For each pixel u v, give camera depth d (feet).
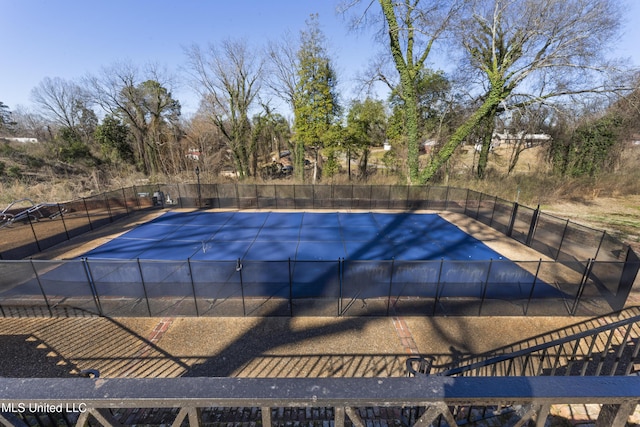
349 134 75.77
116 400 3.45
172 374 17.80
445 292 24.27
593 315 23.16
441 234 44.06
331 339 20.80
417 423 3.67
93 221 46.29
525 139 83.92
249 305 24.08
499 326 22.15
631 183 65.72
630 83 50.60
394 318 22.95
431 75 76.69
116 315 23.30
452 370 12.78
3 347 19.93
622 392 3.56
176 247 38.68
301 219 52.26
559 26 51.57
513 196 59.62
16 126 146.20
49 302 23.36
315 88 74.28
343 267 24.03
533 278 23.61
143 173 100.27
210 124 95.81
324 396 3.53
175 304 24.06
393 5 54.90
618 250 25.85
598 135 65.82
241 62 81.82
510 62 53.98
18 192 59.77
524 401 3.56
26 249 36.19
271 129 120.26
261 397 3.50
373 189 59.36
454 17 53.93
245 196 60.49
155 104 97.14
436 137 73.36
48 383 3.63
